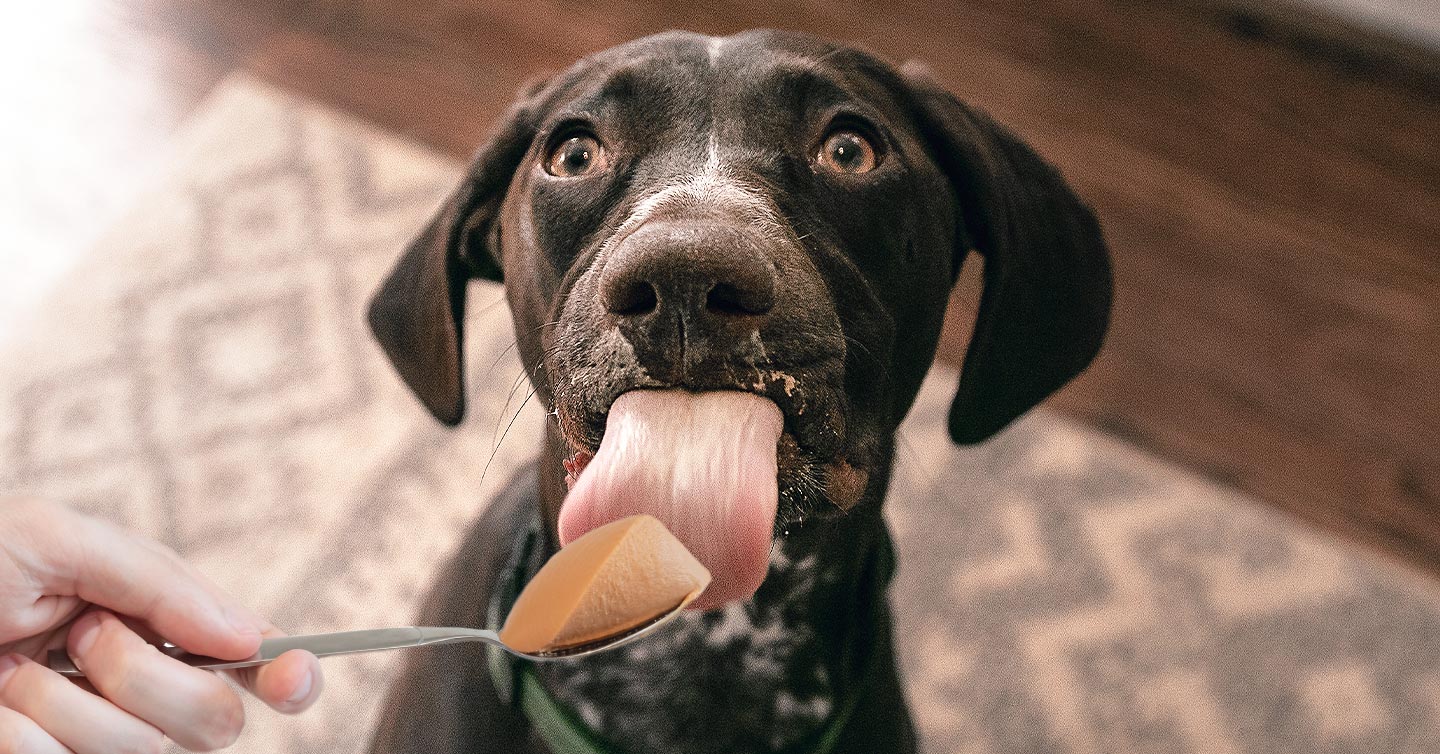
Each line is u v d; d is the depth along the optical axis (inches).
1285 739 97.9
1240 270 122.3
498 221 64.2
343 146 121.2
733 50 56.1
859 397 53.6
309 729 94.1
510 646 43.8
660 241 43.7
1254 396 115.2
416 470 105.2
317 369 110.0
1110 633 101.5
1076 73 133.2
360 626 98.7
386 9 129.6
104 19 127.6
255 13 129.0
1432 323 121.2
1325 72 135.8
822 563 60.6
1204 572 104.7
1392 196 128.6
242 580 99.9
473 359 110.0
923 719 97.5
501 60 128.0
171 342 110.7
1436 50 135.7
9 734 41.0
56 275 113.9
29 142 120.5
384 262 115.4
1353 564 106.0
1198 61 135.2
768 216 49.5
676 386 45.9
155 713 42.8
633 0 133.0
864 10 135.0
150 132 121.9
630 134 54.5
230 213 117.4
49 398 107.4
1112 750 97.0
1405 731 98.8
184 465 104.8
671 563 41.5
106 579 44.9
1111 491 107.9
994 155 63.3
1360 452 113.3
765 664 63.1
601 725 63.6
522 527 68.0
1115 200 125.6
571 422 49.1
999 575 103.5
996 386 64.5
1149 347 116.9
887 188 55.1
